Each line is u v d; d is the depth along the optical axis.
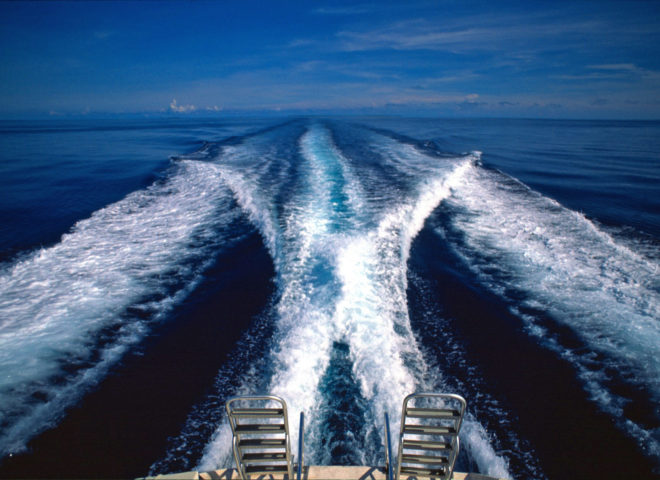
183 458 3.66
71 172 17.72
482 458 3.65
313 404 4.13
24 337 5.28
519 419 4.09
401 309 5.94
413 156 18.91
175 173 16.02
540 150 26.41
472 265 7.58
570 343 5.26
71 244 8.49
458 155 20.28
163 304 6.26
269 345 5.16
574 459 3.64
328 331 5.21
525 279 6.98
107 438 3.86
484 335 5.46
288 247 7.84
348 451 3.62
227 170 15.31
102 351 5.12
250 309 6.04
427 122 66.56
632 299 6.17
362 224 8.89
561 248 8.17
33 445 3.77
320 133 29.12
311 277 6.67
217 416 4.12
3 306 6.00
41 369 4.72
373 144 23.31
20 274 7.08
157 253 8.11
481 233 9.12
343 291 6.00
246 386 4.49
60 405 4.23
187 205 11.28
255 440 2.41
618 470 3.53
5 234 9.14
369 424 3.89
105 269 7.35
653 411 4.15
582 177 16.11
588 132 50.06
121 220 10.10
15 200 12.37
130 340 5.36
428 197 11.36
